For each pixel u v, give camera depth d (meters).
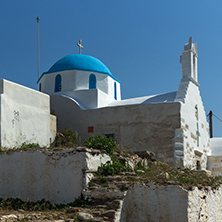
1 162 13.86
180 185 11.80
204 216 12.68
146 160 17.62
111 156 14.67
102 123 21.61
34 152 13.48
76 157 12.73
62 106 22.80
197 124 22.84
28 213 11.38
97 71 24.81
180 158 19.58
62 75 24.58
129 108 21.12
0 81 15.73
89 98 23.14
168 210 11.49
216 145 25.28
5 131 15.31
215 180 15.95
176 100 21.22
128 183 12.18
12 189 13.52
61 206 12.19
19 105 16.41
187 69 22.61
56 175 12.92
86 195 12.00
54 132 19.55
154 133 20.36
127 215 11.76
